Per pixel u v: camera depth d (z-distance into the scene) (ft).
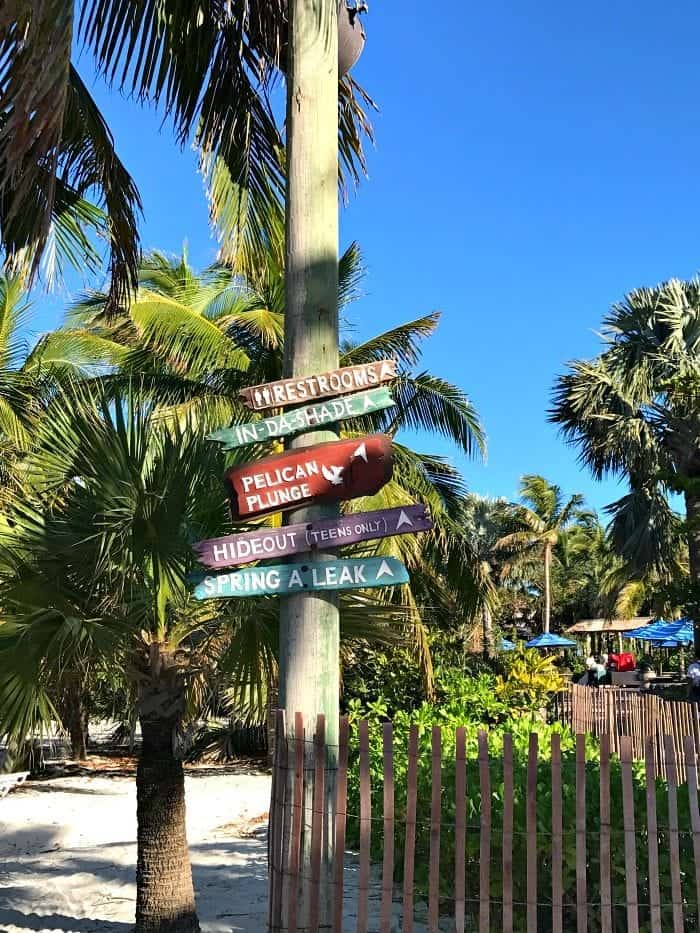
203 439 17.01
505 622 158.92
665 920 14.07
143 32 18.22
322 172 13.32
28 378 47.39
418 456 47.16
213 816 35.68
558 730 23.11
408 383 46.75
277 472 12.70
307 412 12.79
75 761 54.80
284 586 12.34
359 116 20.20
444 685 42.04
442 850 17.49
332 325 13.14
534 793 11.23
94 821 35.35
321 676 12.30
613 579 83.46
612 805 14.42
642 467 55.21
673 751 11.24
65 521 16.21
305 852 11.64
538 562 152.56
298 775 11.82
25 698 15.21
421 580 48.37
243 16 19.21
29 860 27.12
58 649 15.25
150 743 17.17
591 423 58.08
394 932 17.01
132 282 22.25
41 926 19.33
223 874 23.94
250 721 17.78
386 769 11.52
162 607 16.94
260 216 21.56
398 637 18.01
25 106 11.79
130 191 21.15
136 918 17.02
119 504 15.87
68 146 20.36
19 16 11.90
